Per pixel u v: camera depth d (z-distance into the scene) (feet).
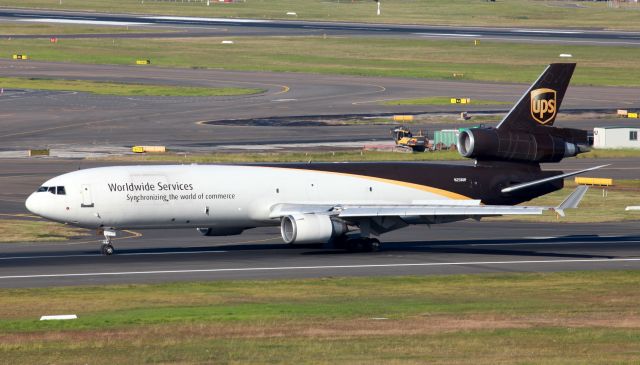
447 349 453.99
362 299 635.66
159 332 504.43
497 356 437.99
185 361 429.79
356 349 454.40
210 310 582.76
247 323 532.73
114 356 441.27
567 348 457.27
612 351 450.30
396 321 540.52
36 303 619.67
